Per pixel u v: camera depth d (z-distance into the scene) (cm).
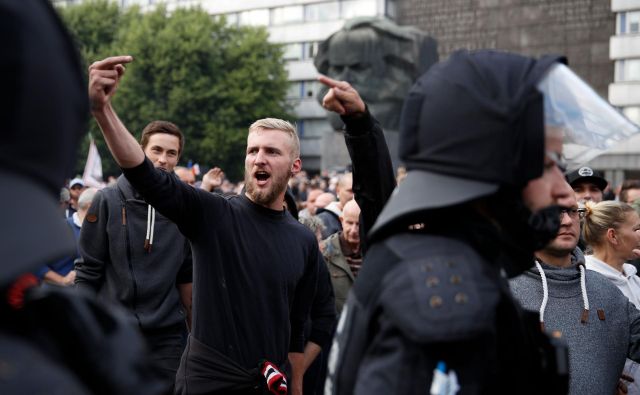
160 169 283
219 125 3891
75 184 921
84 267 400
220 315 297
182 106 3816
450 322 127
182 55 3800
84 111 97
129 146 261
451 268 136
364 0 4528
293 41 4797
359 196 207
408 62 2367
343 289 500
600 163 3319
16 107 82
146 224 404
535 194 153
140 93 3859
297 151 327
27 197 83
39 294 100
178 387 303
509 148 141
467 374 131
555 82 157
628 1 3281
